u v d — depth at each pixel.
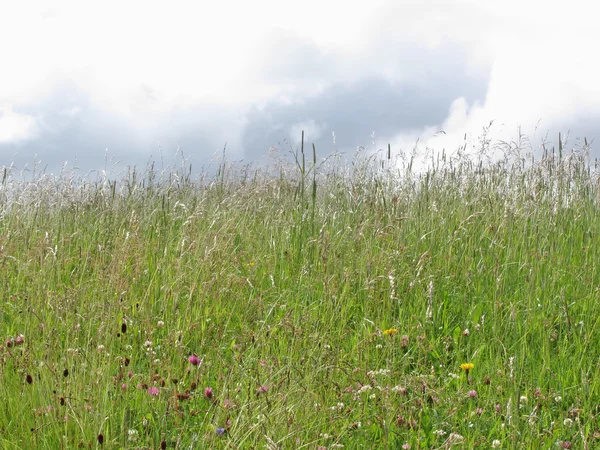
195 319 5.05
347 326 5.05
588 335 4.62
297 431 3.10
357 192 7.36
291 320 4.79
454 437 3.29
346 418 3.49
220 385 3.94
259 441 3.08
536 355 4.55
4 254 5.86
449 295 5.59
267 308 5.33
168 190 8.26
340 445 3.17
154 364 4.23
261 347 4.46
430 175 7.91
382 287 5.38
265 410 3.18
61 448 3.09
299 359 3.97
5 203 8.00
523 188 6.88
